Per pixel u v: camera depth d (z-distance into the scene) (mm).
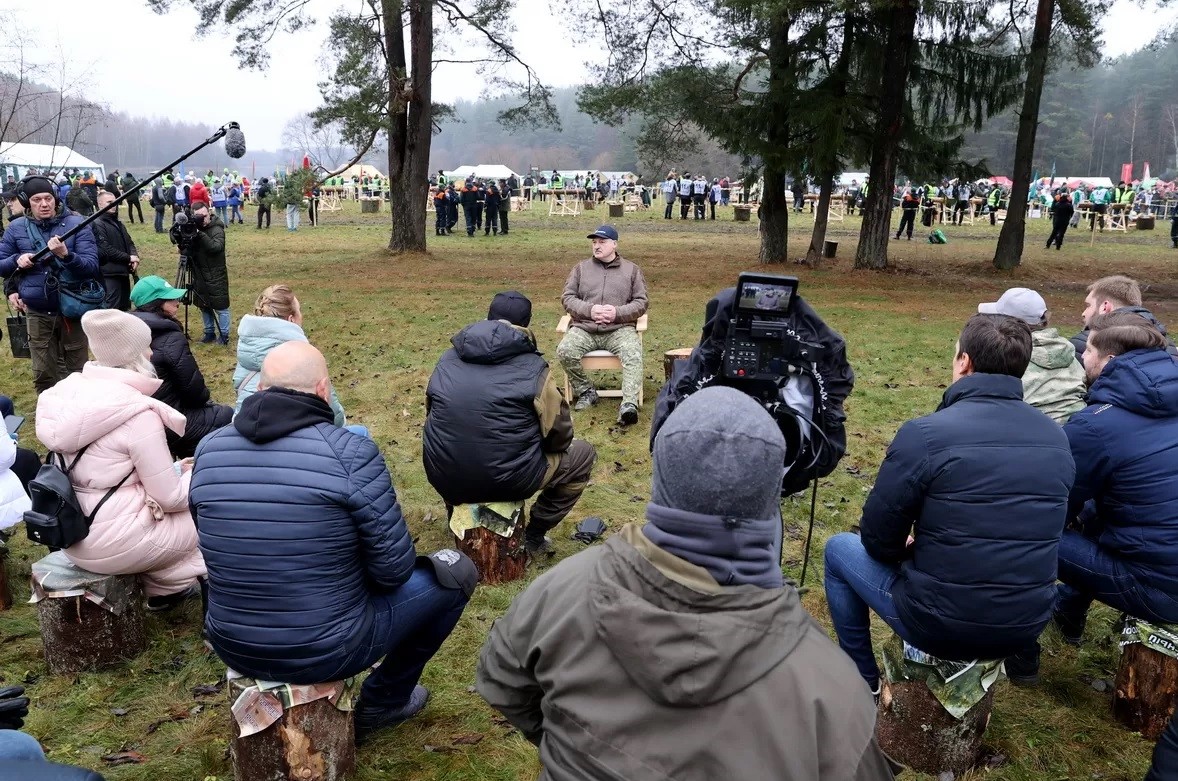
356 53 14516
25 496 3732
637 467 5957
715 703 1281
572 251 20922
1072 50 16547
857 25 15594
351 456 2553
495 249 21188
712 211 32344
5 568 4113
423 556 2943
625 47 16203
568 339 7004
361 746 3072
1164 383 2961
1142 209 35188
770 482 1369
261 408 2539
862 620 3178
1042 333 3971
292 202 15953
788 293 3381
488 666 1624
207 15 14852
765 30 15477
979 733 2920
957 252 22562
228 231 25609
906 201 26219
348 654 2592
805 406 3465
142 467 3422
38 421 3363
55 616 3416
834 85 15773
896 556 2855
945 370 8664
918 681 2875
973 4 15484
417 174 18516
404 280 15250
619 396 7465
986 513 2555
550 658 1438
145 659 3584
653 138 17344
